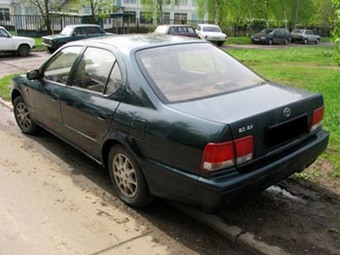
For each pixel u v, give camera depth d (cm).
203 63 382
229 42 3209
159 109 314
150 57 363
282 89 365
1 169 447
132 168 347
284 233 317
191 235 321
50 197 382
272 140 306
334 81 1017
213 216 342
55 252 298
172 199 316
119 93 352
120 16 3391
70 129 430
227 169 281
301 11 4516
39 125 521
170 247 305
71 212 354
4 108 724
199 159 281
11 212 354
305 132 342
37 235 320
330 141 500
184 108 307
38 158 480
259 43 3291
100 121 366
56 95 443
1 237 317
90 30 1978
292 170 331
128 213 353
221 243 311
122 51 369
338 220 337
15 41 1794
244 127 283
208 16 4078
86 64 410
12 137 557
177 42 399
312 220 337
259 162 299
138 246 305
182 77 354
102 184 410
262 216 342
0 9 3409
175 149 295
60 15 2850
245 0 3888
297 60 1683
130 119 331
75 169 448
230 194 279
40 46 2130
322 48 2775
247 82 373
